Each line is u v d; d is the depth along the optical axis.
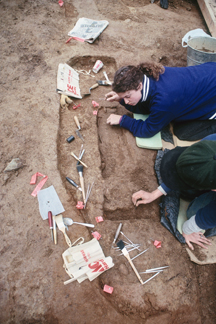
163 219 2.13
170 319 1.73
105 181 2.33
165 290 1.78
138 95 2.11
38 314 1.60
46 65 2.98
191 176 1.49
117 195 2.26
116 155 2.56
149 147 2.55
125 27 3.70
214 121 2.57
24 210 1.97
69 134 2.54
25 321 1.58
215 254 2.02
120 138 2.70
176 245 2.02
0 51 3.02
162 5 4.20
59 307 1.62
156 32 3.74
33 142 2.35
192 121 2.59
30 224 1.91
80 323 1.60
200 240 2.00
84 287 1.70
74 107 2.76
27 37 3.22
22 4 3.62
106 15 3.82
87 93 2.93
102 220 2.02
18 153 2.26
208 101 2.35
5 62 2.93
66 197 2.08
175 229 2.08
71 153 2.38
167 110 2.15
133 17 3.89
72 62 3.20
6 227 1.88
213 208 1.65
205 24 4.14
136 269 1.83
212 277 2.01
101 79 3.17
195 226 1.81
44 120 2.51
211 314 1.88
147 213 2.24
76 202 2.11
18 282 1.68
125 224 2.05
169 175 1.82
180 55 3.57
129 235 1.99
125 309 1.71
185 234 1.99
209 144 1.47
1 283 1.67
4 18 3.38
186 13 4.29
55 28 3.44
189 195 2.23
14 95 2.65
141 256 1.90
